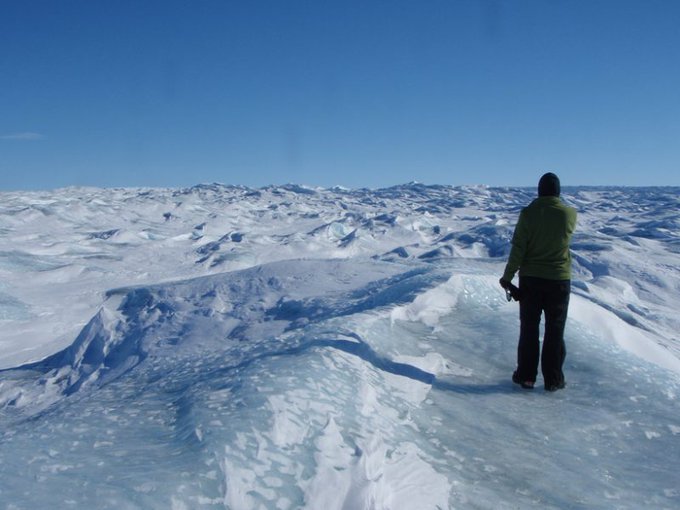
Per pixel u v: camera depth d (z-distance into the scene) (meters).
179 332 6.82
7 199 59.56
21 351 11.02
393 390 3.20
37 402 6.54
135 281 20.78
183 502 1.80
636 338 5.20
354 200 101.62
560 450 2.81
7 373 7.91
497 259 12.82
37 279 19.34
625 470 2.66
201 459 2.04
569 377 3.85
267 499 1.92
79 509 1.69
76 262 23.72
